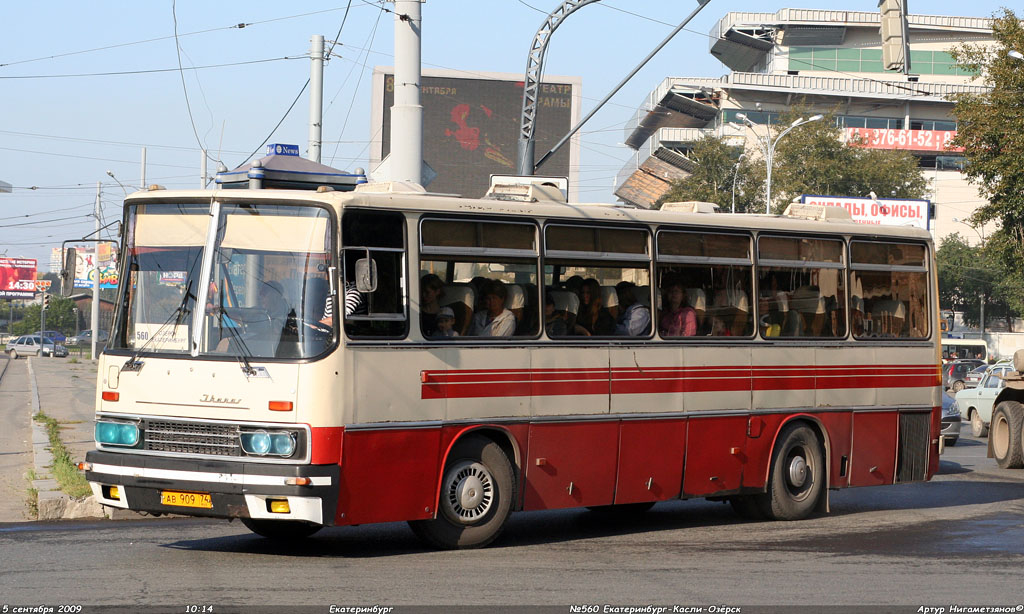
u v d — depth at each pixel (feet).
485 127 238.07
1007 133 141.49
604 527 52.31
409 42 70.64
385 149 231.09
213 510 39.47
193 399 40.24
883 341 58.80
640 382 48.96
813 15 372.58
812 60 379.35
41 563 38.91
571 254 47.21
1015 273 149.38
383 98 231.09
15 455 78.89
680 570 39.93
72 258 45.34
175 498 40.06
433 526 43.11
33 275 543.39
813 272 56.18
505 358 44.70
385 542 45.91
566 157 239.91
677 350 50.34
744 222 53.47
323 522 39.37
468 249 44.11
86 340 422.00
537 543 46.50
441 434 42.73
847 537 48.98
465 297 43.93
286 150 53.26
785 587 36.96
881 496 65.62
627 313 48.91
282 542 45.52
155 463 40.16
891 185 281.13
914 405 59.93
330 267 40.37
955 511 58.70
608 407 47.85
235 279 40.86
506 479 44.73
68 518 52.44
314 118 110.93
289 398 39.42
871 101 370.94
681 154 325.83
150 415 40.86
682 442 50.37
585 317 47.52
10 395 157.69
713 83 363.76
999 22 146.00
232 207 41.37
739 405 52.60
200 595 33.63
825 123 284.00
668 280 50.57
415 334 42.34
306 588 35.12
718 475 51.78
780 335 54.60
